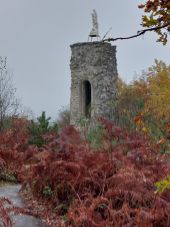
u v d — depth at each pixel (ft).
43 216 22.80
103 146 32.22
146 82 106.22
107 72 82.64
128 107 64.34
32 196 26.17
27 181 26.68
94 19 84.69
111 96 82.02
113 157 27.81
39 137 40.42
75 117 84.12
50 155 26.37
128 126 46.44
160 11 9.38
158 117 51.52
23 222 21.84
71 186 23.82
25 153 34.60
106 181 23.95
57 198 24.57
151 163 27.53
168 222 19.76
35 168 26.18
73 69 85.56
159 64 87.61
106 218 21.42
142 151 28.32
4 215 19.36
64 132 30.81
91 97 82.17
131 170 24.31
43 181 25.72
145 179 22.90
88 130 50.16
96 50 82.58
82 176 24.80
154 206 20.79
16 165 33.19
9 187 29.66
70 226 21.34
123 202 21.93
